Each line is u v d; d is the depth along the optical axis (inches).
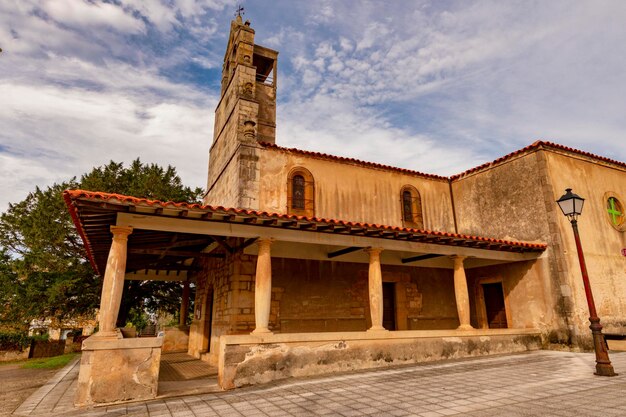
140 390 248.1
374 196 545.6
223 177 552.1
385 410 196.9
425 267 528.4
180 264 557.9
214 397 248.1
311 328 422.6
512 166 510.9
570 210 319.0
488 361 349.7
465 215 580.1
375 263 374.0
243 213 296.7
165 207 267.9
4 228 826.8
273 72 684.1
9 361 788.6
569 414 178.5
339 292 451.8
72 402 262.1
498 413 183.9
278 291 417.1
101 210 262.8
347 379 284.0
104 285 260.1
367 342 338.6
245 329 379.6
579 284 433.7
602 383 247.9
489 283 514.0
